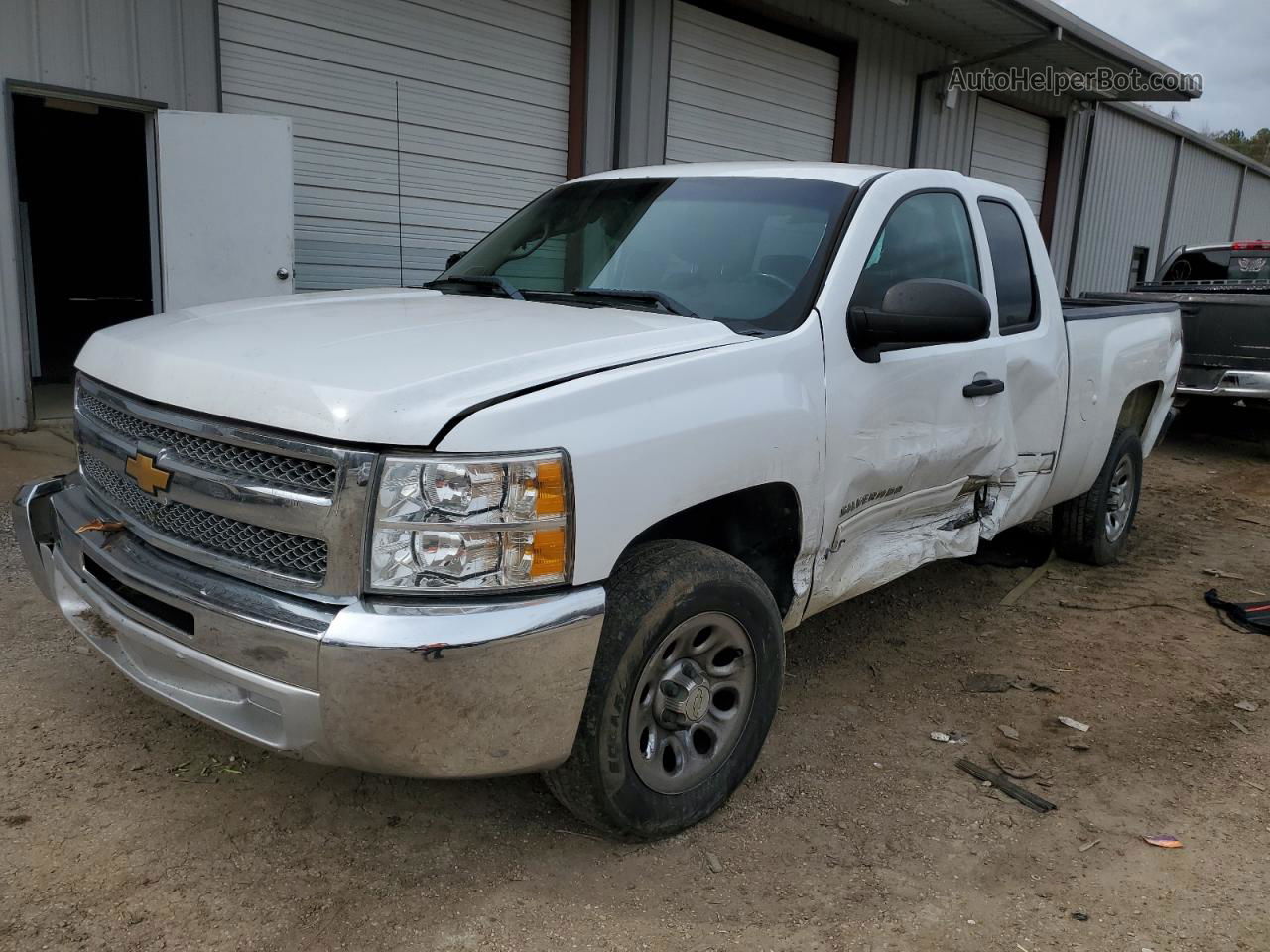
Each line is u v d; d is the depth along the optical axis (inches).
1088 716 145.9
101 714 127.1
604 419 93.4
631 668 97.5
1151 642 176.7
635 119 400.8
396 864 101.7
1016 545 233.1
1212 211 926.4
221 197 288.8
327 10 313.9
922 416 136.0
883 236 135.3
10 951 85.8
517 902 96.9
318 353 96.7
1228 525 269.7
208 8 286.5
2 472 237.9
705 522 122.2
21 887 94.2
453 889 98.4
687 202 143.9
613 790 99.5
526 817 111.3
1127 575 215.5
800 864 106.0
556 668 89.5
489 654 84.8
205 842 103.1
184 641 92.8
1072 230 714.8
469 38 350.0
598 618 91.4
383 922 93.0
